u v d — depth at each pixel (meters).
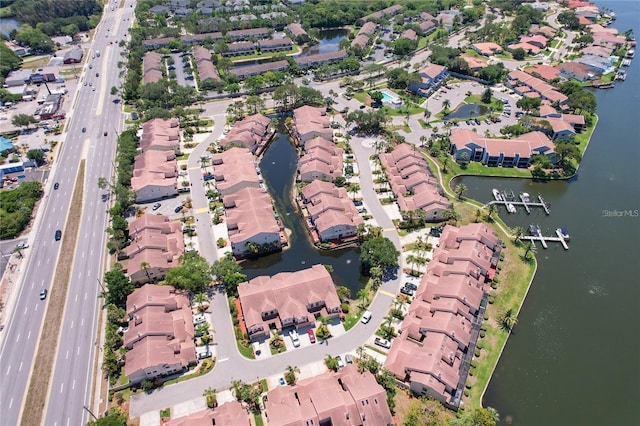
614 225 163.25
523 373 114.19
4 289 135.25
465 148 191.75
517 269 142.12
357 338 119.94
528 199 173.88
